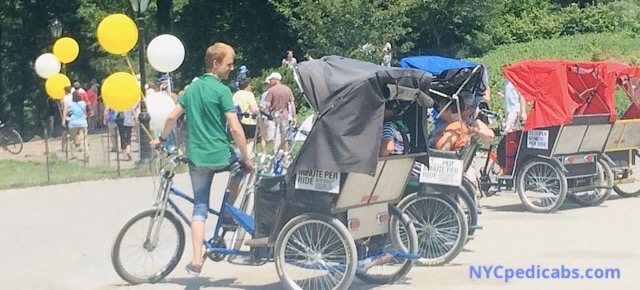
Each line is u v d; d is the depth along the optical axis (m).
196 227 8.18
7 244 10.86
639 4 43.66
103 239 11.11
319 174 7.70
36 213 13.38
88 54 37.47
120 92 12.10
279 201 7.92
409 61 11.85
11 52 38.06
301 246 7.86
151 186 16.64
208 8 39.25
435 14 37.16
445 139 9.61
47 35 37.91
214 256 8.46
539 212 12.82
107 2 38.72
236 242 8.33
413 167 8.59
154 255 8.57
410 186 9.19
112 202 14.50
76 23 37.75
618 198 14.29
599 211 12.88
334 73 7.77
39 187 16.80
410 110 8.52
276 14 38.50
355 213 8.02
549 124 12.51
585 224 11.74
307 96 7.60
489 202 13.97
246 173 8.41
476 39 38.34
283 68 29.03
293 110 19.80
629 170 13.84
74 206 14.09
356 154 7.49
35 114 38.03
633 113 14.05
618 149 13.54
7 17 37.78
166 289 8.38
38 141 27.97
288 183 7.79
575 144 12.84
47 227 12.07
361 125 7.54
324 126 7.56
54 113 30.75
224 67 8.31
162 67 11.74
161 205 8.51
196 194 8.26
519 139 12.89
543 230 11.34
